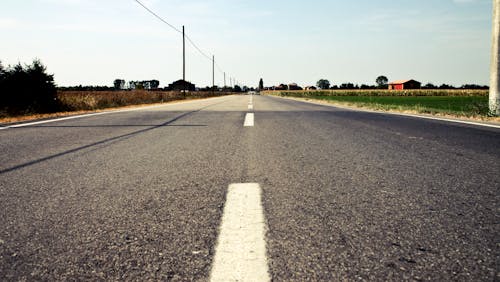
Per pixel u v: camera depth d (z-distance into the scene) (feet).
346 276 3.59
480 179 7.58
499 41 26.89
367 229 4.81
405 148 12.00
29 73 42.22
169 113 31.94
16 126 21.01
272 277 3.59
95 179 7.88
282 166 9.16
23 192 6.86
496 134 15.85
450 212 5.46
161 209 5.76
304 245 4.33
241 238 4.55
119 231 4.86
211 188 7.03
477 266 3.76
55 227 5.02
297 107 45.39
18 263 3.95
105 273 3.73
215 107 45.06
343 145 12.80
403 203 5.94
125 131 17.74
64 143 13.69
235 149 12.04
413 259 3.93
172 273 3.70
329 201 6.08
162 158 10.43
